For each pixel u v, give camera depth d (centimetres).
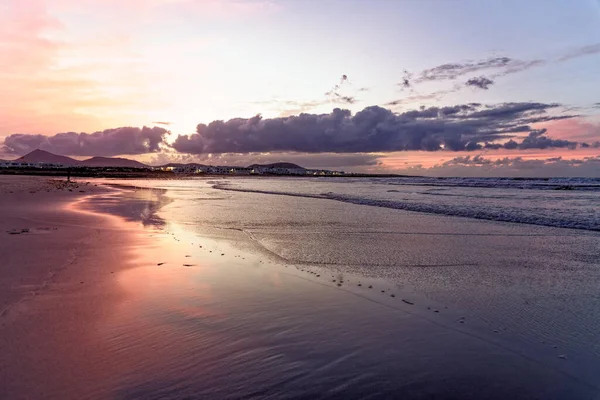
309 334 520
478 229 1570
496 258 1039
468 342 509
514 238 1363
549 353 483
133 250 1024
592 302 679
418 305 655
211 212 2169
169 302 625
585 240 1322
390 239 1328
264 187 6244
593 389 403
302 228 1577
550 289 757
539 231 1527
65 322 519
